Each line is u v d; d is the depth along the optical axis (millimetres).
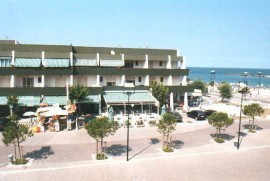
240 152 30688
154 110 52188
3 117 43969
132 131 39188
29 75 48562
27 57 48281
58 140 34281
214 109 52688
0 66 47344
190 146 32469
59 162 26594
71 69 49281
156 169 25234
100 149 30781
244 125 44562
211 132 39344
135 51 57000
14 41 54031
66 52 52281
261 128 42781
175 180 22891
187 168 25625
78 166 25609
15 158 26344
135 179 22922
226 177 23719
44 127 39094
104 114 48531
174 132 39031
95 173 24031
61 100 46781
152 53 58031
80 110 50656
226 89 74938
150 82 54844
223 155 29578
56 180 22422
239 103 71188
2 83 48656
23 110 47594
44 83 48875
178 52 59406
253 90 113062
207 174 24297
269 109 61375
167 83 57250
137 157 28312
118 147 31656
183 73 56625
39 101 45562
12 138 25156
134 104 47969
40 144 32562
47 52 49469
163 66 58219
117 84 54094
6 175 23281
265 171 25234
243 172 24906
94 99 48156
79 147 31516
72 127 40969
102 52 55406
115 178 23047
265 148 32312
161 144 33062
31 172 24031
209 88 115500
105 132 27266
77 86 45719
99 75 51625
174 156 28844
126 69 53125
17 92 46375
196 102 64062
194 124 44125
